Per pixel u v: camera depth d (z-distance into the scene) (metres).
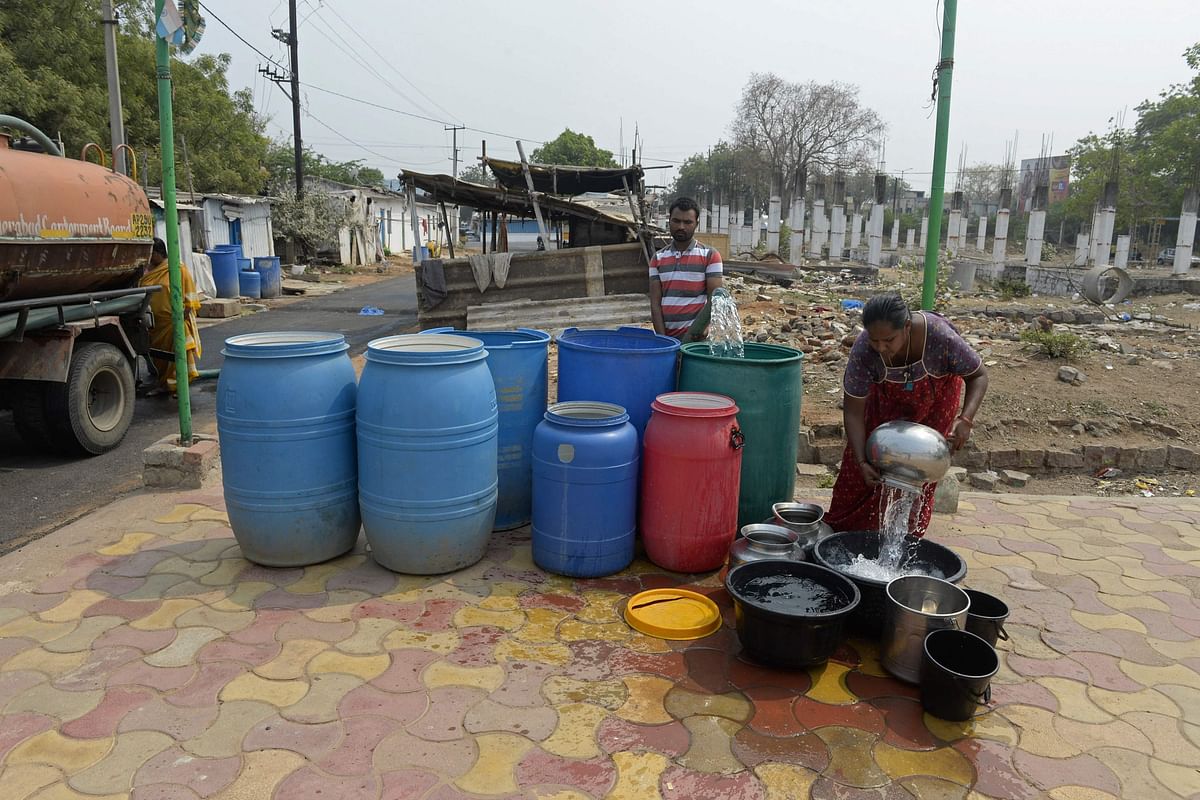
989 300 18.83
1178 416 7.16
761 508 4.35
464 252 39.59
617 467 3.85
